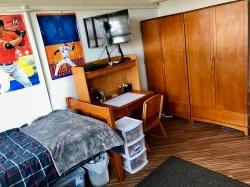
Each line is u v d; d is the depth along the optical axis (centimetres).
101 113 239
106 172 239
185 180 230
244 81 279
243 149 269
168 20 334
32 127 233
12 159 176
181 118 381
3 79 235
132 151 250
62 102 289
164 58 358
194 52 318
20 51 244
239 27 267
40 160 178
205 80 318
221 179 224
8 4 233
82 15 301
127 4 355
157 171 250
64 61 285
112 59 334
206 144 290
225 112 309
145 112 271
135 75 340
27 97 254
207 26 294
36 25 257
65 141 194
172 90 365
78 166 207
